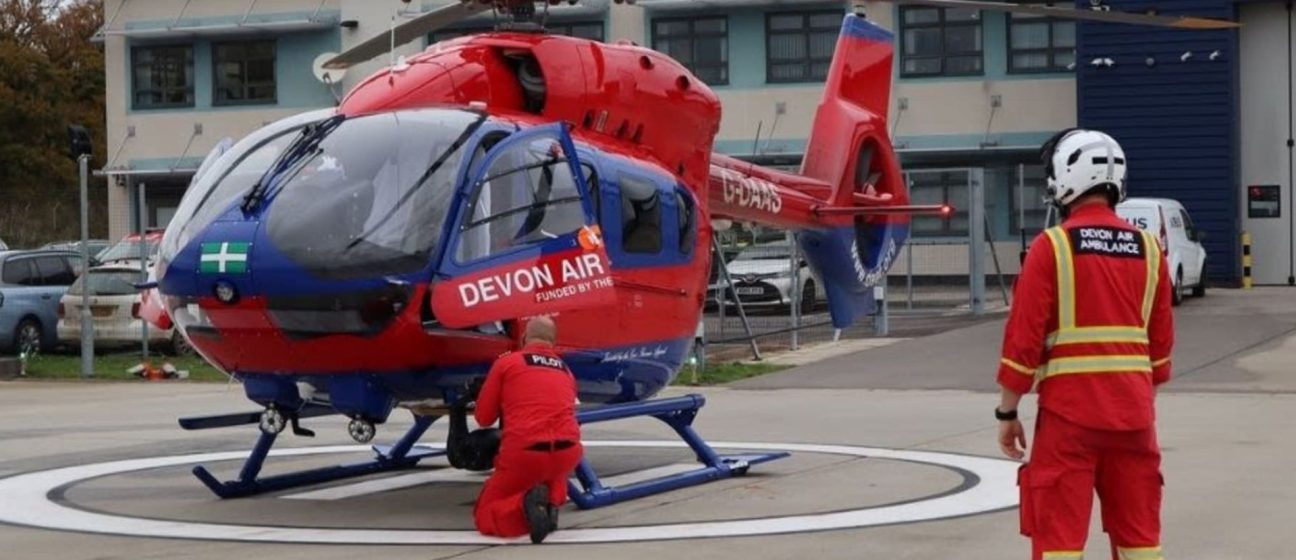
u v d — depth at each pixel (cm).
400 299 982
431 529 1013
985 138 3791
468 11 1222
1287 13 3438
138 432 1622
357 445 1497
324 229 994
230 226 1012
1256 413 1578
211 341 1049
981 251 2881
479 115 1056
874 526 997
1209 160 3400
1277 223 3469
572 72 1147
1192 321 2584
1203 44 3391
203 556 927
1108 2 3431
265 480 1185
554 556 910
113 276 2538
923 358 2217
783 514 1049
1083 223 684
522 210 1028
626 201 1147
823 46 3906
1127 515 678
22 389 2150
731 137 3975
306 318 997
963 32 3809
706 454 1210
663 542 951
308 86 4219
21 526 1042
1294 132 3444
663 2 3928
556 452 961
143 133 4347
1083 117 3481
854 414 1675
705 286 1261
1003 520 1011
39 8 6397
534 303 1005
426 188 1002
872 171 1636
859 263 1590
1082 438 668
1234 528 965
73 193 3928
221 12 4262
